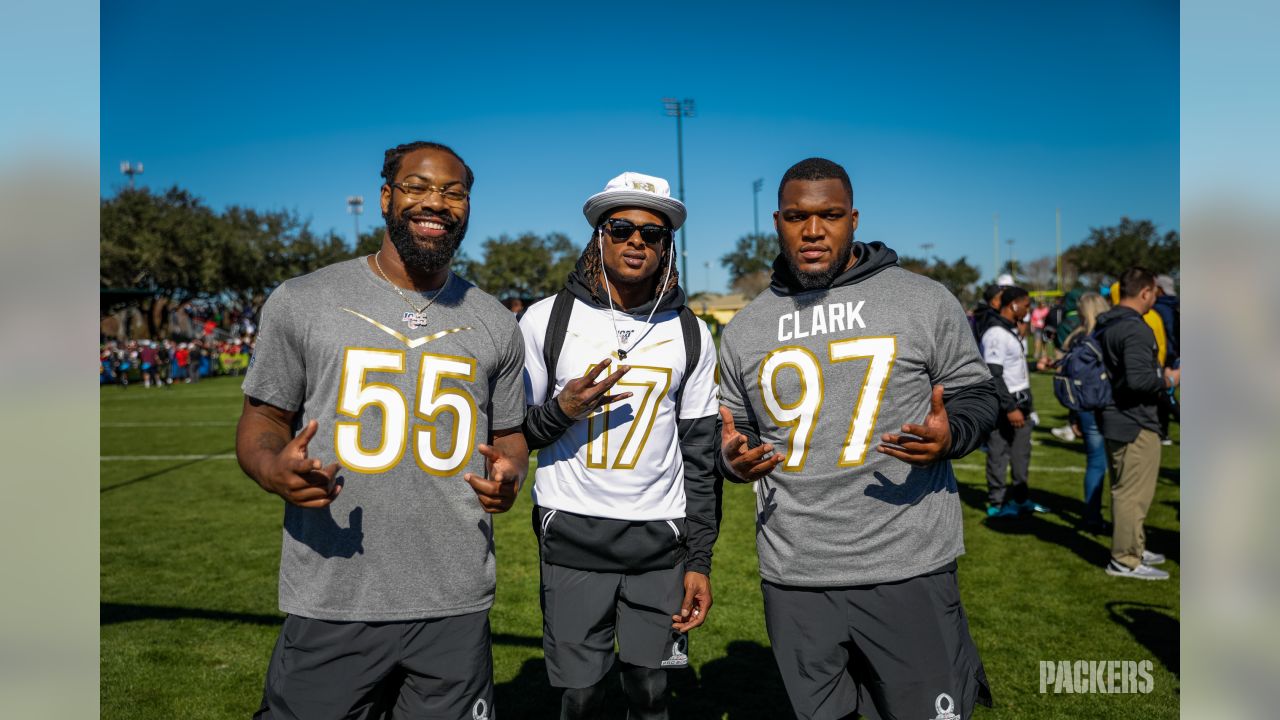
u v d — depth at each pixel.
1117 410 5.12
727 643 4.27
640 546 2.60
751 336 2.51
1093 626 4.40
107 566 5.71
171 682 3.83
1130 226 40.19
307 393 2.10
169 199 39.94
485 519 2.19
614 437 2.60
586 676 2.59
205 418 15.88
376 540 2.04
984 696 2.45
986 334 6.68
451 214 2.11
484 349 2.20
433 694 2.12
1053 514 6.93
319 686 2.04
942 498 2.36
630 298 2.74
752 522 6.98
